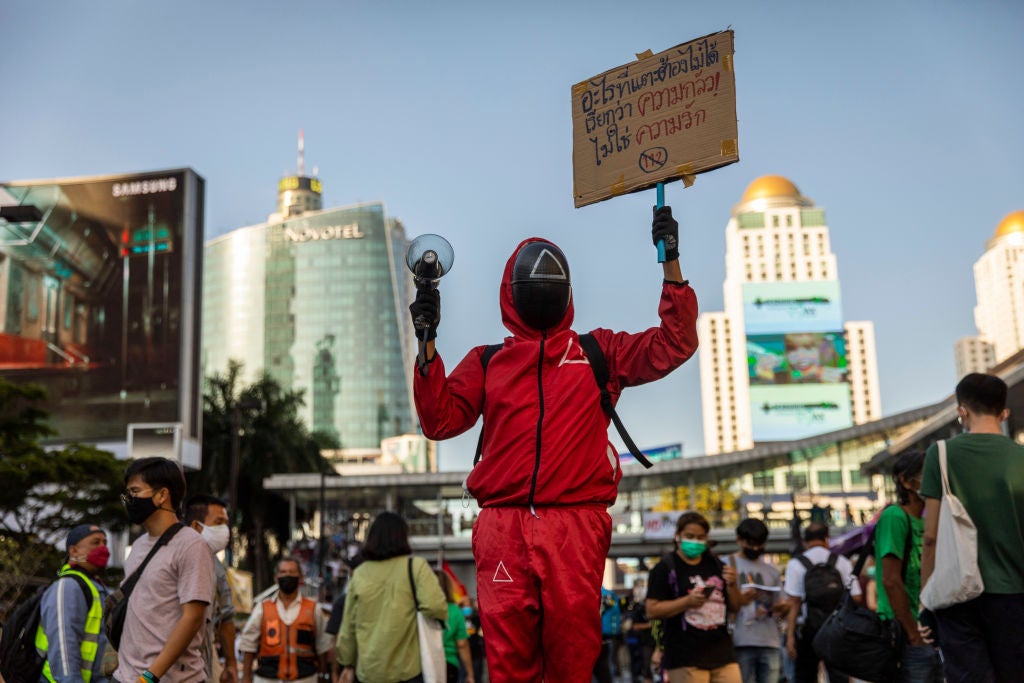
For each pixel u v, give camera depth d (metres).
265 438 58.09
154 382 50.56
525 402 3.66
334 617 8.23
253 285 191.50
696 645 7.36
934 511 4.96
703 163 3.90
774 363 171.12
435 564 55.19
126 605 5.13
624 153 4.12
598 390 3.76
